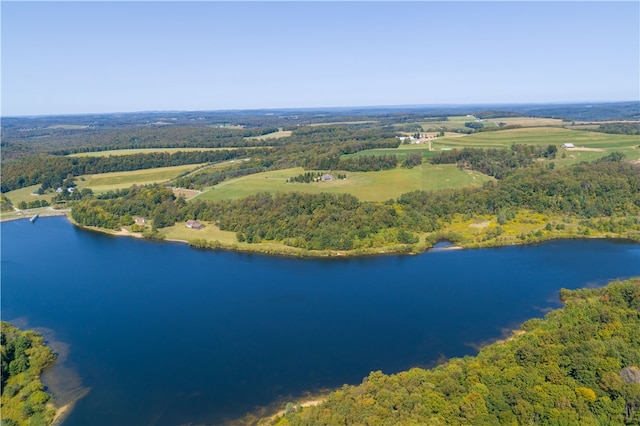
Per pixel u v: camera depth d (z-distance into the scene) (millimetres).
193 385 98125
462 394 76188
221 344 113500
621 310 100875
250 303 135375
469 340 112000
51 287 150375
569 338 90000
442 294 137125
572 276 147250
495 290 138625
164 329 121312
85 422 87500
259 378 99750
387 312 127062
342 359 105750
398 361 104438
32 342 113125
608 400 70500
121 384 98875
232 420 87750
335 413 74938
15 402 92000
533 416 69438
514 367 81062
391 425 67062
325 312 128375
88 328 122750
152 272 162875
